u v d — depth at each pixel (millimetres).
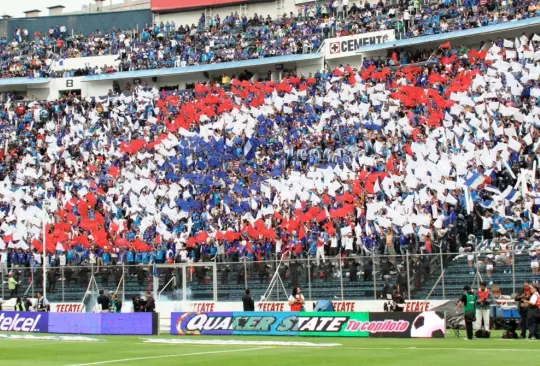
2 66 128625
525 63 82750
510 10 96875
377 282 59094
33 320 62719
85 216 81750
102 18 136000
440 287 56625
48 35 136250
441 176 66062
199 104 99438
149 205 79000
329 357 36750
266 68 112125
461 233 62688
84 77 121188
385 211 65812
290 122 90875
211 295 66312
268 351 40625
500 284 54531
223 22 124750
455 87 81375
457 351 38500
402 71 94125
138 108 105938
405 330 48125
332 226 66688
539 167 66250
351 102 88875
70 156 100500
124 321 57906
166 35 126812
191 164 89312
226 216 77250
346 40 105188
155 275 68125
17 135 110500
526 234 59062
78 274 72562
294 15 123062
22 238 80812
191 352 40969
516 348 39656
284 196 73562
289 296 62969
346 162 79375
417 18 104375
